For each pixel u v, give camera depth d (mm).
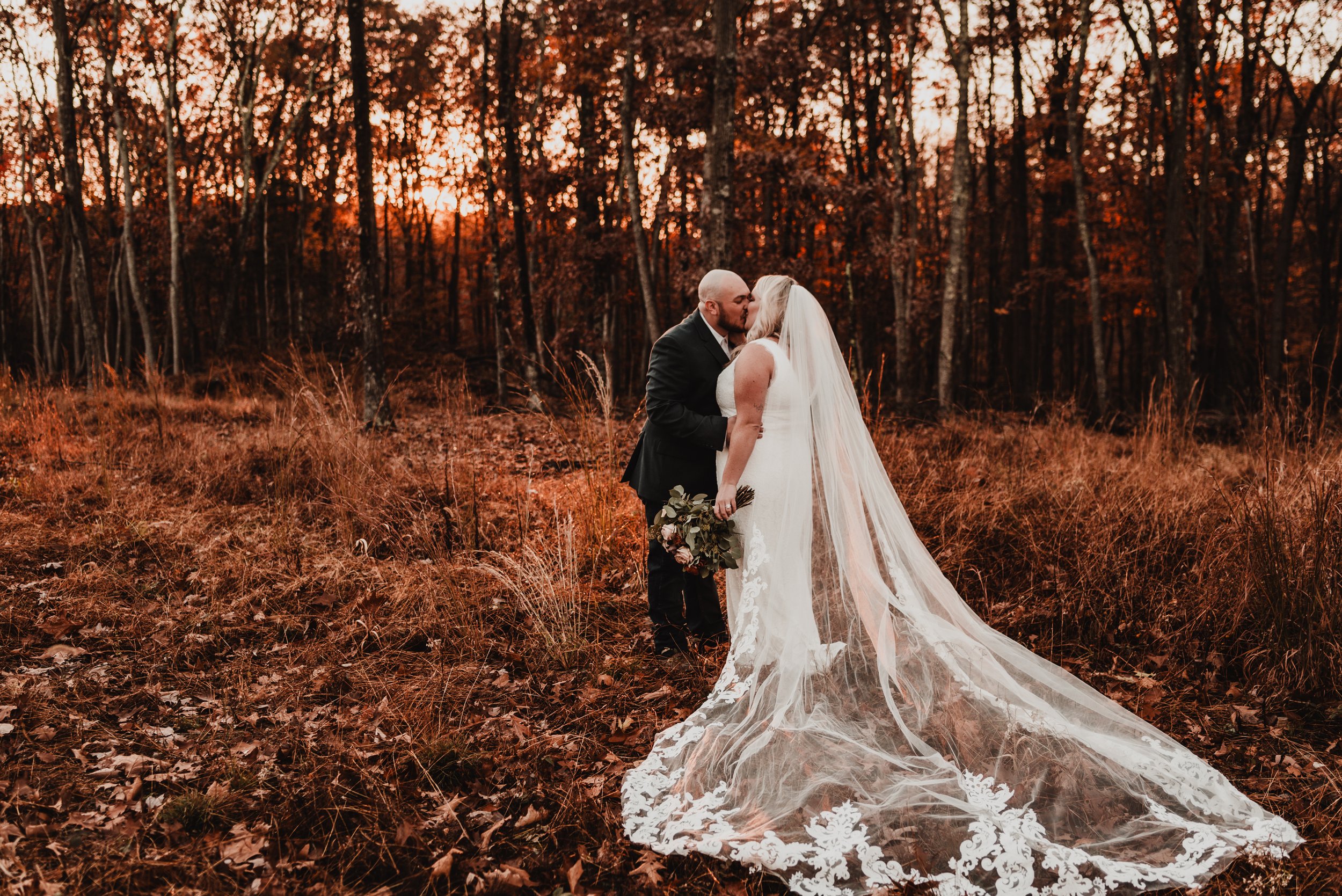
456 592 4617
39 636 4117
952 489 6008
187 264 25672
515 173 17453
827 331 3395
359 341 22094
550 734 3297
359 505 5992
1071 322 25984
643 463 4180
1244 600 4012
